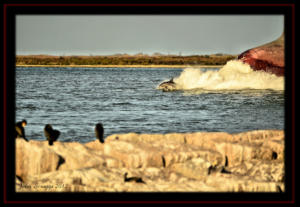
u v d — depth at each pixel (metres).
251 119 73.56
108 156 35.47
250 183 31.25
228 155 37.75
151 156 34.66
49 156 33.53
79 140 54.66
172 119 74.06
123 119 73.81
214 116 77.62
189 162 34.25
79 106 93.88
